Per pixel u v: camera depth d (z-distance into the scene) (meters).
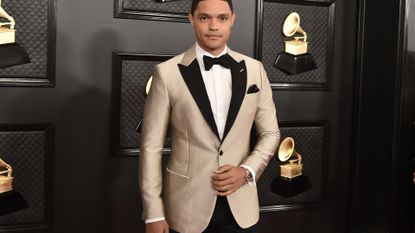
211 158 1.64
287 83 2.69
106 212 2.38
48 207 2.27
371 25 2.73
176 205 1.66
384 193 2.67
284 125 2.71
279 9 2.63
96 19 2.30
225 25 1.65
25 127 2.22
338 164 2.87
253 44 2.58
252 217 1.69
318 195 2.82
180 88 1.66
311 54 2.72
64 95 2.27
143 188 1.64
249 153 1.76
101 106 2.33
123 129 2.38
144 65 2.39
